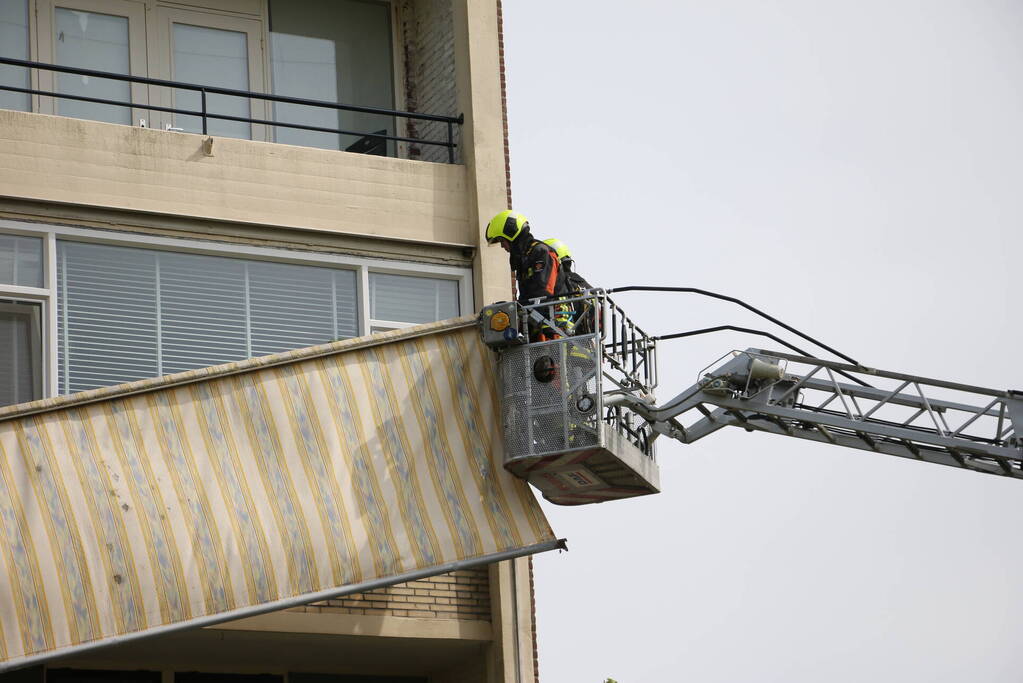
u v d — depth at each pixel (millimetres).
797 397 26312
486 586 26109
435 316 26891
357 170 26625
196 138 25484
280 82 29062
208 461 21328
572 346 22516
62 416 20781
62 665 25703
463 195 27438
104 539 20531
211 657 26094
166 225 25031
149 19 28172
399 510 22062
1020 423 26016
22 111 25578
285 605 21047
